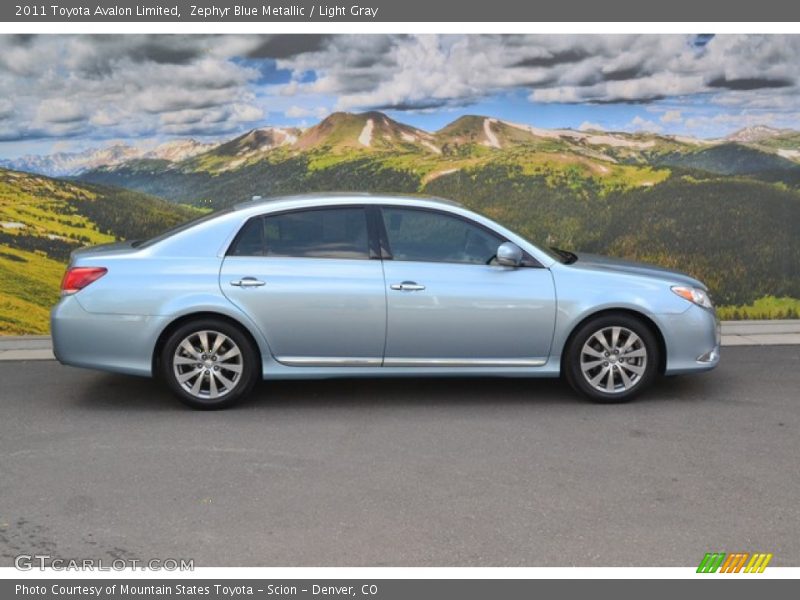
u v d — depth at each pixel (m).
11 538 4.29
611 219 9.58
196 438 5.64
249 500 4.68
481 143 9.60
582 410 6.17
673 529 4.32
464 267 6.15
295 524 4.40
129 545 4.21
